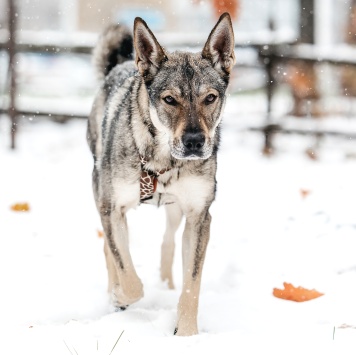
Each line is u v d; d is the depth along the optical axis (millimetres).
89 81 30719
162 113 7191
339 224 10836
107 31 9828
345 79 24188
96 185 8203
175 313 7293
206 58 7477
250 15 34000
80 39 18078
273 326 6965
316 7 21078
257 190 13469
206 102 7270
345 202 12266
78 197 12766
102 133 8148
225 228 10898
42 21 41250
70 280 8328
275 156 17500
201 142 7016
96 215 11570
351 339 5996
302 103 20266
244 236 10461
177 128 7086
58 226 10789
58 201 12414
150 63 7418
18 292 7762
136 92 7500
